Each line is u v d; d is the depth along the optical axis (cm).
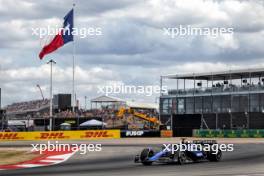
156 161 2770
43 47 6288
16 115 12719
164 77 9906
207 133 7819
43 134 6944
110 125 9362
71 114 9538
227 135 7662
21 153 3938
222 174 2211
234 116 8931
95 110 10194
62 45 6238
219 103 9212
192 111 9625
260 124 8581
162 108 10031
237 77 9838
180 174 2208
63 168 2659
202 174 2211
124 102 11138
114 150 4262
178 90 9844
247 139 6738
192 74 9562
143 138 7244
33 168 2708
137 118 9488
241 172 2309
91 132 7138
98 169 2539
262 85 8656
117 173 2284
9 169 2666
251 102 8756
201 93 9500
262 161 3048
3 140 6869
